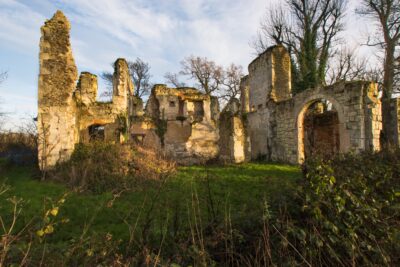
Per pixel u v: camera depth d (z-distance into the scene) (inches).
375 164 196.1
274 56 668.1
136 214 210.8
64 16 431.5
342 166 180.7
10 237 98.6
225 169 466.9
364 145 428.8
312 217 123.1
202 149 665.0
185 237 134.5
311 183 139.8
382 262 112.7
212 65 1298.0
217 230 132.2
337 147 604.1
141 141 649.6
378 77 797.2
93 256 114.7
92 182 306.0
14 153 508.7
